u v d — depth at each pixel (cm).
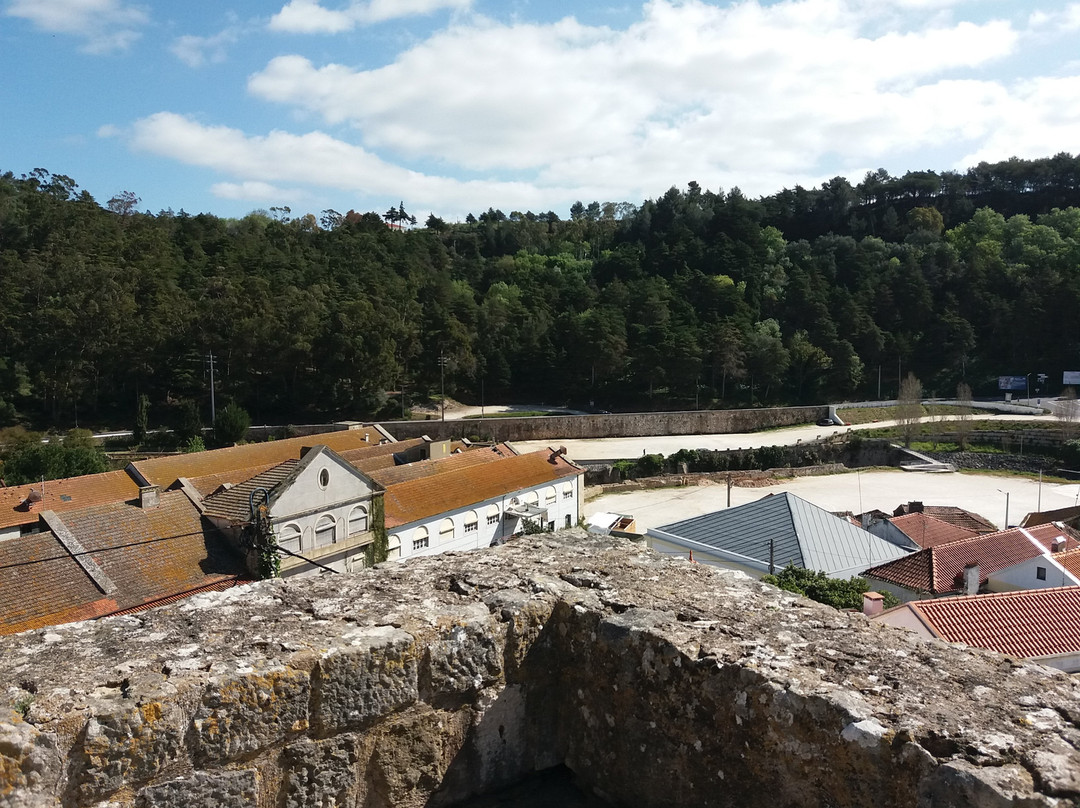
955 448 7044
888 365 9369
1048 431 6912
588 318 8619
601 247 13512
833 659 415
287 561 2375
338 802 414
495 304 9238
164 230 9338
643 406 8506
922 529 3394
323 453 2512
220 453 3644
